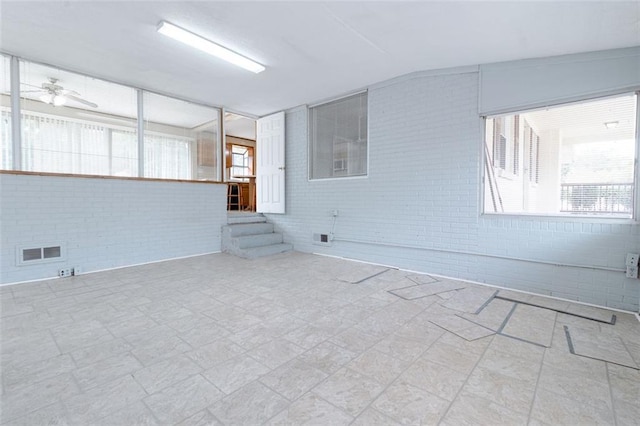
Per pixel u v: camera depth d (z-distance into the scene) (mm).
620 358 2020
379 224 4668
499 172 4125
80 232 4129
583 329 2455
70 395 1623
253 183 8953
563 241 3162
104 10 2746
